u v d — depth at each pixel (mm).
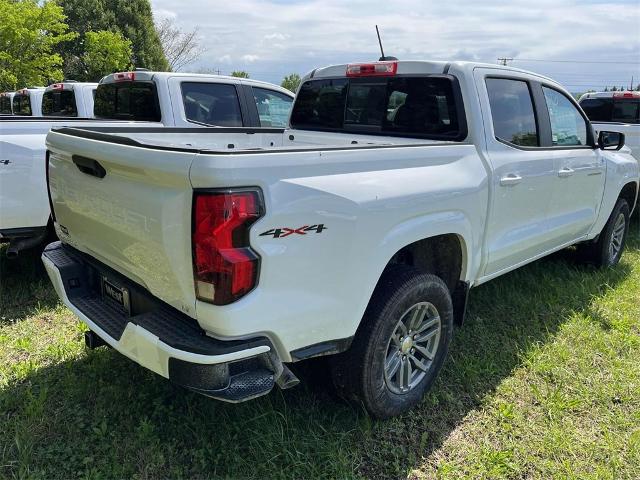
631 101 8523
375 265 2549
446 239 3238
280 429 2740
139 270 2428
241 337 2143
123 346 2381
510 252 3744
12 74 15992
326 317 2402
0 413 2881
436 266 3371
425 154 2951
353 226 2396
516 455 2744
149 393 3033
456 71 3412
